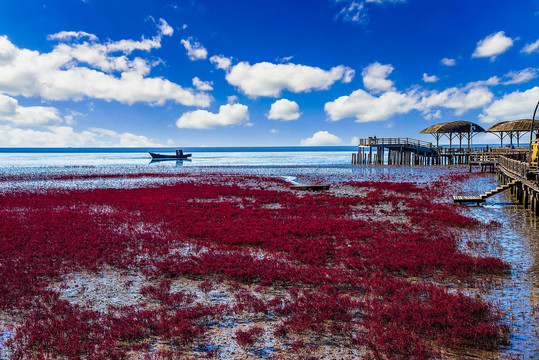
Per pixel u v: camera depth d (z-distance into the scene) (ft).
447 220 59.77
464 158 241.14
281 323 25.76
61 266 39.65
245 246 47.83
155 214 71.15
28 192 108.17
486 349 21.56
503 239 47.73
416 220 61.00
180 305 29.32
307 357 21.18
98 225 61.16
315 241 48.80
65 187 123.44
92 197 96.27
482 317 25.40
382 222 60.75
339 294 30.71
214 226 59.11
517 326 24.09
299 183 132.05
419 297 29.71
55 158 437.99
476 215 64.85
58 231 56.13
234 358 21.30
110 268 39.27
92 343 23.20
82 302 30.22
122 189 115.65
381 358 20.84
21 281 34.88
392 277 34.58
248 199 92.63
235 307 28.30
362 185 120.47
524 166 67.00
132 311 27.99
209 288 32.91
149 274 36.63
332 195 97.30
